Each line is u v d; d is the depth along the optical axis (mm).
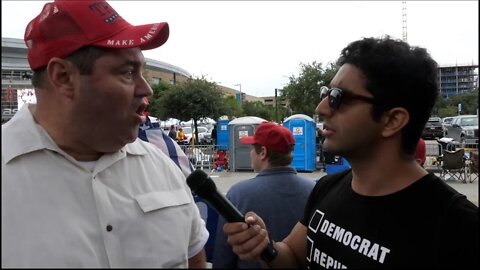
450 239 1379
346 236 1609
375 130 1588
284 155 2914
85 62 1387
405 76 1522
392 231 1485
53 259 1281
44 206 1336
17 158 1365
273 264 1732
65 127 1437
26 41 1471
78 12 1388
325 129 1722
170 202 1576
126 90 1443
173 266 1494
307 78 29578
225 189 9305
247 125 14070
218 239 2293
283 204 2740
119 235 1428
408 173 1588
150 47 1636
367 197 1603
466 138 10906
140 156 1628
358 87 1590
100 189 1438
